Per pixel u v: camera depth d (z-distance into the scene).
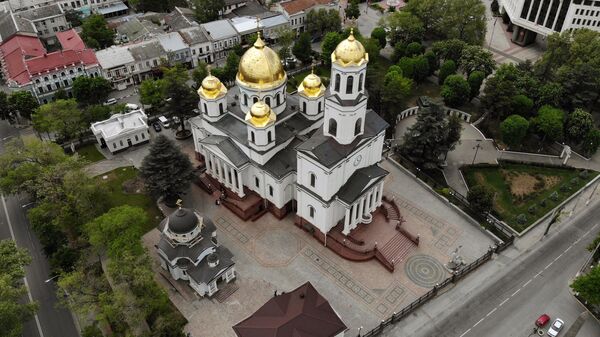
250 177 87.69
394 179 96.75
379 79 111.06
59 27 147.00
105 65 123.56
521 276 78.12
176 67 115.94
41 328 70.94
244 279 76.94
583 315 72.31
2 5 150.50
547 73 121.38
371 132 78.69
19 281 74.94
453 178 98.44
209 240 75.38
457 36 137.75
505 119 109.19
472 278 77.88
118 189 94.50
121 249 68.81
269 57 82.50
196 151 100.62
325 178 73.62
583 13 132.00
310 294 65.12
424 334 69.81
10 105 108.88
